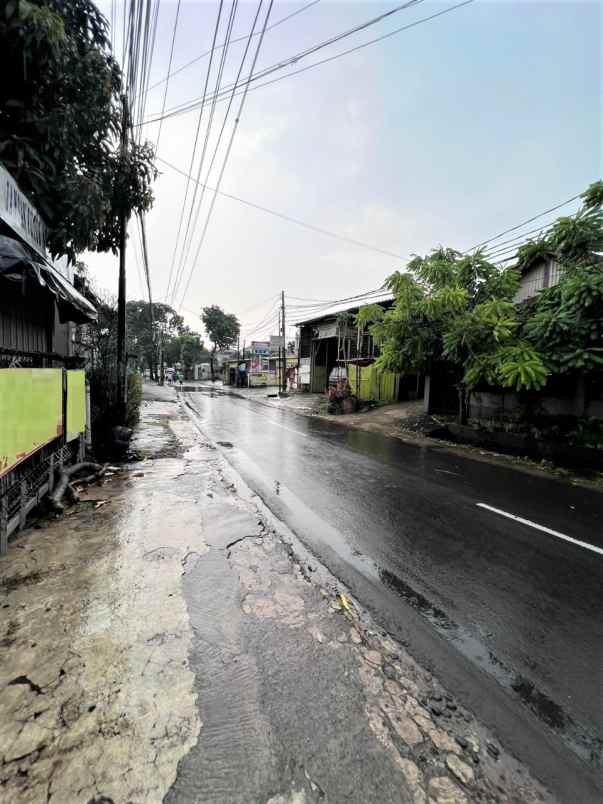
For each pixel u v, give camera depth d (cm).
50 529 362
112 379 788
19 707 168
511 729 178
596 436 754
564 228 793
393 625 253
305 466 689
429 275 1043
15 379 310
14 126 404
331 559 342
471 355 892
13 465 307
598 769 161
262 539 365
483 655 228
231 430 1120
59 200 434
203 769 147
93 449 663
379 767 153
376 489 557
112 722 164
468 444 966
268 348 4478
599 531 421
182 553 323
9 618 229
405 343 1055
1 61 375
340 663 210
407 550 364
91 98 428
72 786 138
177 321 6244
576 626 258
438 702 190
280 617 247
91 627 223
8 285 449
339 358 2383
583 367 726
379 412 1527
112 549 323
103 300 1029
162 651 207
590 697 200
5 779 139
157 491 491
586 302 689
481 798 144
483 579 314
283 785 143
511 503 511
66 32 420
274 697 183
